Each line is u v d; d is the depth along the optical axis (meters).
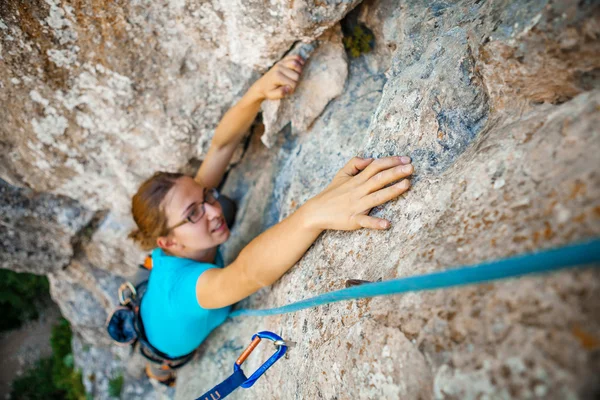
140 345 1.99
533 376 0.62
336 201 1.22
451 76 1.09
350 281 1.01
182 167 2.16
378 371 0.86
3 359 6.23
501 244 0.75
